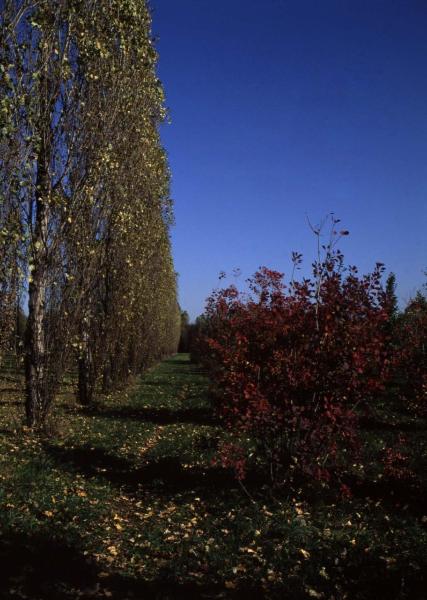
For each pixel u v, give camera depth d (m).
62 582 5.25
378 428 13.97
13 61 10.49
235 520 7.22
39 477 8.59
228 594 5.32
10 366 23.30
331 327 7.82
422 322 13.45
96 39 12.66
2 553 5.66
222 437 12.89
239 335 8.38
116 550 6.29
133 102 15.38
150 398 20.75
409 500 8.20
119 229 17.27
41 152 12.08
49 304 12.96
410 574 5.59
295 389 7.96
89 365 18.09
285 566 5.94
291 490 8.12
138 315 25.92
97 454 10.88
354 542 6.46
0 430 12.29
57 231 12.70
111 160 13.99
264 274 9.41
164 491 8.74
